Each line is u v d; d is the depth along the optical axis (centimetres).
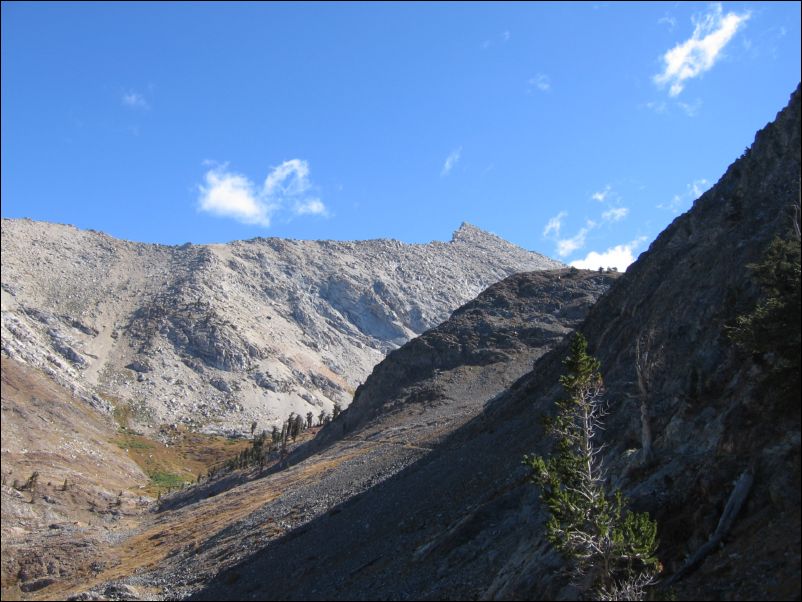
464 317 16162
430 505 5612
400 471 7538
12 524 13162
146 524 11850
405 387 14250
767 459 2634
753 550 2364
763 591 2161
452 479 6025
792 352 2762
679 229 6669
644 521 2570
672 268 6188
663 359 4325
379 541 5344
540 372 7981
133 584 7000
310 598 4741
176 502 15262
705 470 2909
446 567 4144
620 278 8056
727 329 3434
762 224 4772
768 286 3025
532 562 3328
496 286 17612
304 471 10900
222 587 5991
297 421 19200
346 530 6041
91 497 15762
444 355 14712
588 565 2780
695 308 4484
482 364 14062
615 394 4869
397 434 10950
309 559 5684
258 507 9138
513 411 7494
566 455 2869
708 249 5231
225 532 8269
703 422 3288
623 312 6769
